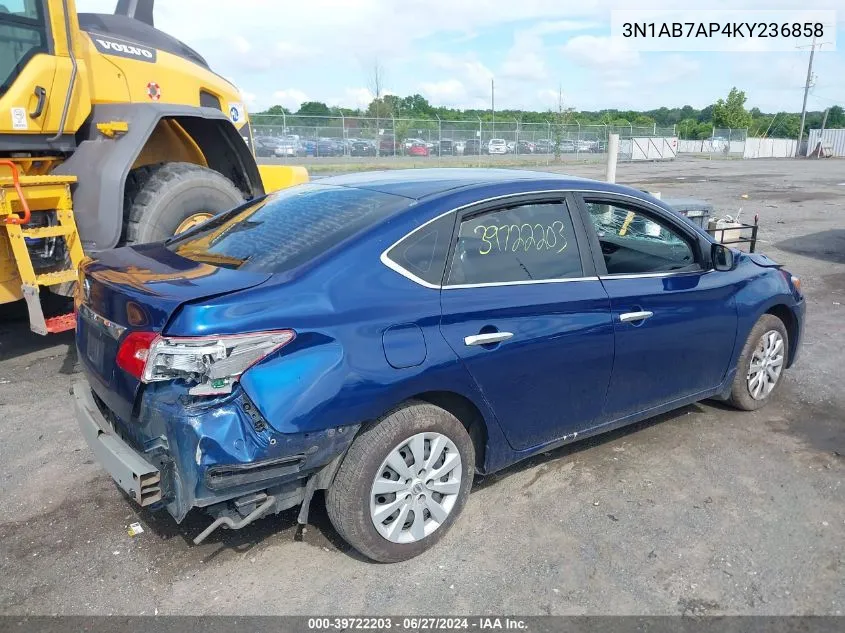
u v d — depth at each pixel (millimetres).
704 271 4344
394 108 42469
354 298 2941
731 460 4230
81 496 3785
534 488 3881
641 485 3926
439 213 3277
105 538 3402
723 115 69062
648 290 3936
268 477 2754
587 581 3107
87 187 5586
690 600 2992
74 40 5516
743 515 3637
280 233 3365
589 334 3633
